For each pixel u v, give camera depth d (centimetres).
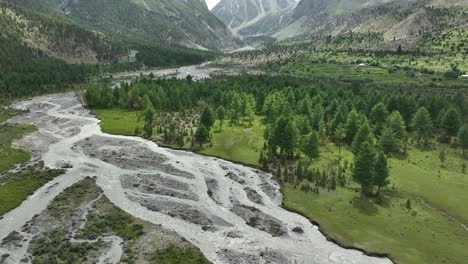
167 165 10656
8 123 14725
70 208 7731
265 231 7294
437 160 11819
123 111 18100
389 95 17125
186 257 6200
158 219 7481
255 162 11112
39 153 11188
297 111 15588
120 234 6812
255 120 16350
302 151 11156
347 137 12962
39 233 6744
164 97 18550
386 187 9519
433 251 6688
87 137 13238
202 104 18788
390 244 6912
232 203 8450
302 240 7044
